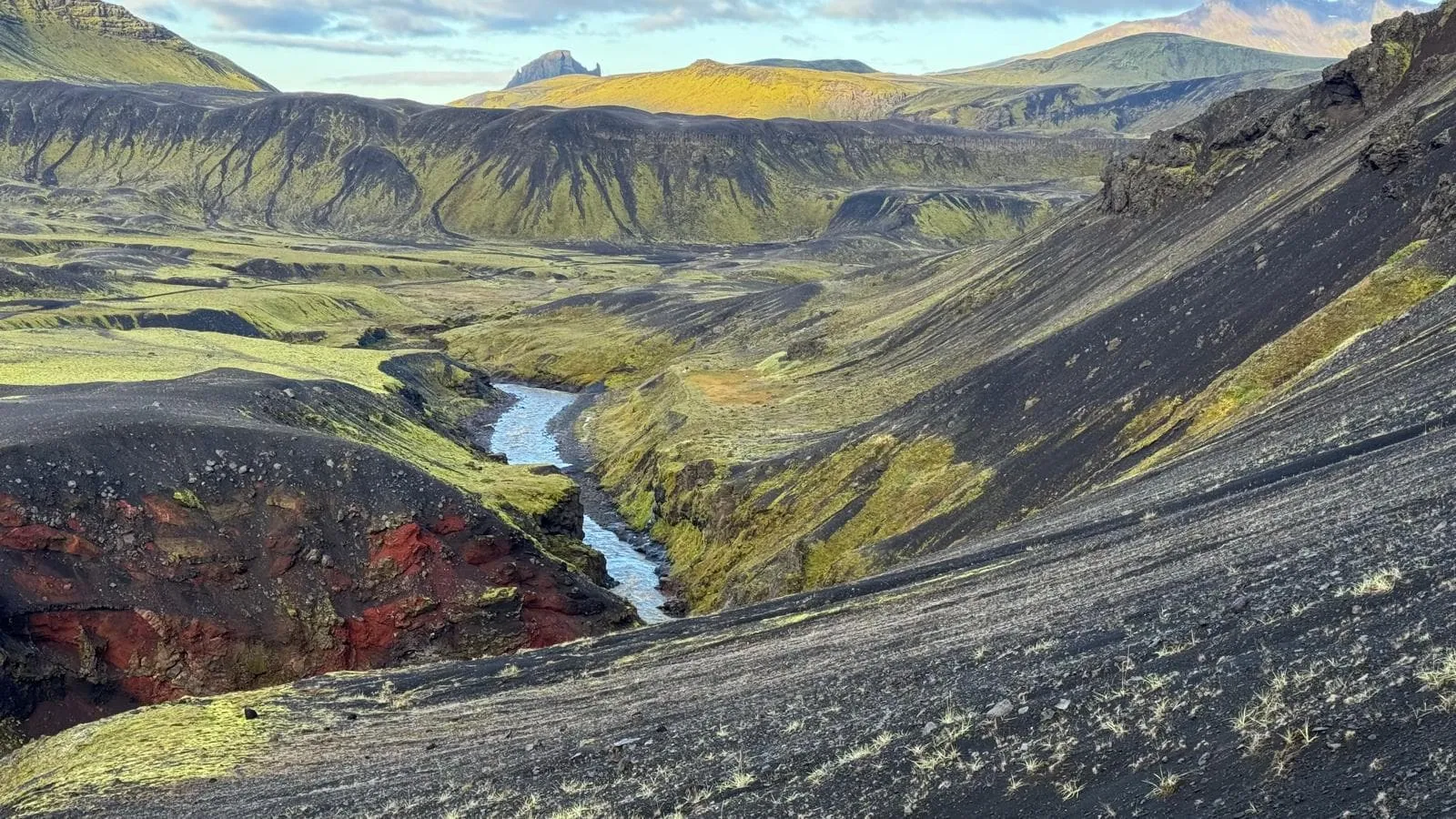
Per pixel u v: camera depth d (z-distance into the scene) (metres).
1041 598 28.95
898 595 37.41
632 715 30.66
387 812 26.84
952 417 77.50
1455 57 82.12
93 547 60.34
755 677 31.36
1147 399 61.84
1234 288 67.94
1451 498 20.94
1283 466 32.94
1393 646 14.95
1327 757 13.12
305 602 64.06
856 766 19.88
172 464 65.25
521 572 69.50
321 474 67.81
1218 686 16.52
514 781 26.66
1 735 53.19
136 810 31.02
